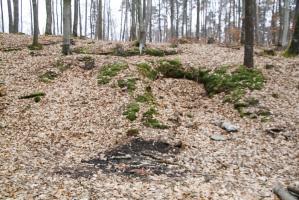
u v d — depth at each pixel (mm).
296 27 20484
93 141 12016
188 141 12047
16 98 15281
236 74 16906
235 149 11445
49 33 30203
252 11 17016
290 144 11633
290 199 7750
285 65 18219
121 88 15883
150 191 8391
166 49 22453
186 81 18156
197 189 8555
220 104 15359
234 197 8109
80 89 15984
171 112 14281
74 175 9375
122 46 22891
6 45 23938
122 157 10656
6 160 10352
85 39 28516
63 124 13211
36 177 9156
